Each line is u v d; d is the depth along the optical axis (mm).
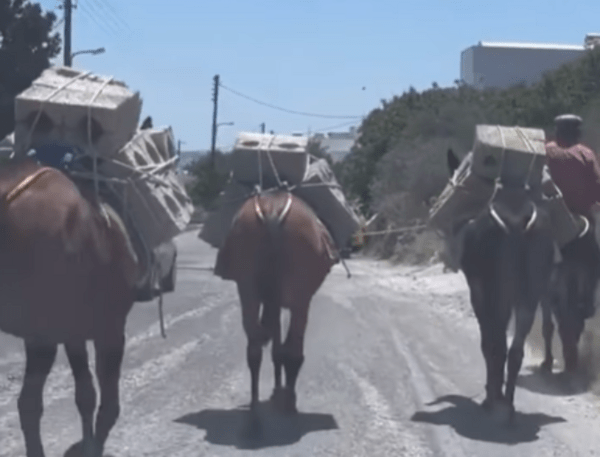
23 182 6953
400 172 38312
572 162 12352
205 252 39594
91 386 7637
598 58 33281
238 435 9617
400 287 26062
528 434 9852
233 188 10859
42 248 6785
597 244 12508
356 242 38750
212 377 12586
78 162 7848
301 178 10844
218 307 20438
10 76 37281
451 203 10852
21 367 12805
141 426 9930
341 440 9508
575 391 12047
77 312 7086
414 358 14281
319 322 18469
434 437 9680
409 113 44812
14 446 8938
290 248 9578
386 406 11055
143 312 19328
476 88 42500
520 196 10016
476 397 11562
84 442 7656
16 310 6812
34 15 37656
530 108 32750
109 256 7449
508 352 10078
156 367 13188
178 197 9141
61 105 7688
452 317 19562
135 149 8648
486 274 9961
